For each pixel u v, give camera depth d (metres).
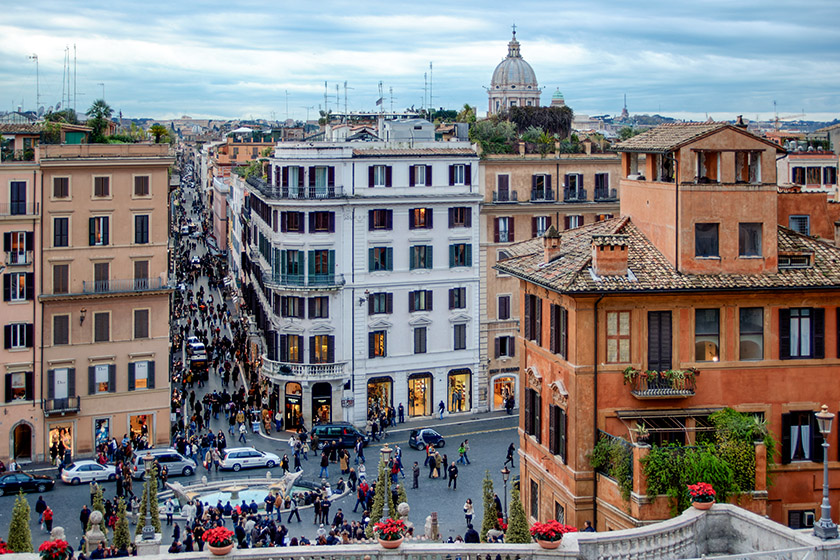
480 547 26.44
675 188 39.44
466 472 66.06
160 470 63.41
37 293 69.25
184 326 110.44
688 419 38.75
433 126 90.19
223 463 66.88
